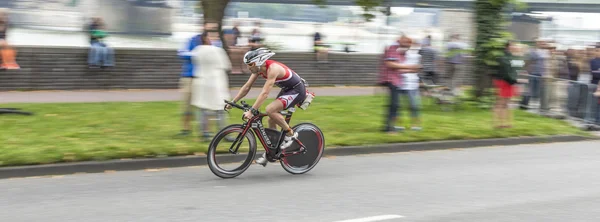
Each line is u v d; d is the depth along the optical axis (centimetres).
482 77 1460
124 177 777
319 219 603
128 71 1642
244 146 789
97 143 888
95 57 1584
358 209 644
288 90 788
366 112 1326
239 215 612
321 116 1242
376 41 2047
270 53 761
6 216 593
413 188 748
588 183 803
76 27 1612
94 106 1268
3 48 1450
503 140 1117
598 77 1366
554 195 730
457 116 1331
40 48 1532
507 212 646
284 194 706
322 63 1909
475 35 1477
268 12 1952
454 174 838
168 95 1546
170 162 851
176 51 1700
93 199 664
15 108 1177
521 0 1598
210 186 739
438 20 2145
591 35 2598
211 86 936
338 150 964
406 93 1108
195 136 986
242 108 776
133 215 604
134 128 1034
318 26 1984
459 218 618
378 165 892
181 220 590
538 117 1380
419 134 1077
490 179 811
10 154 792
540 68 1482
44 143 875
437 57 1852
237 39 1781
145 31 1708
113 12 1661
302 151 816
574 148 1098
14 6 1530
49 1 1571
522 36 2466
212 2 1639
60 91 1542
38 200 655
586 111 1337
